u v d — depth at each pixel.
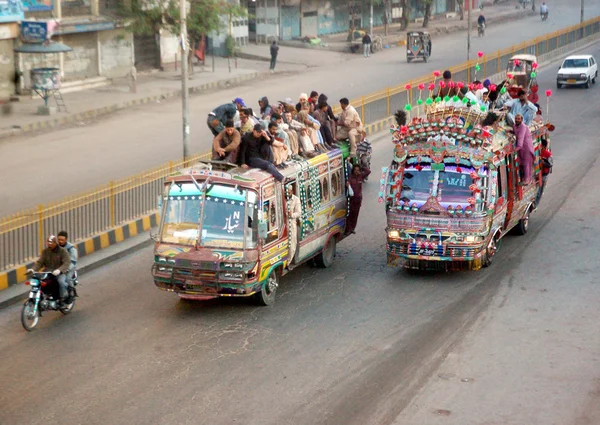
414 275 18.42
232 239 15.88
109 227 20.89
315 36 61.59
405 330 15.34
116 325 15.73
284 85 44.41
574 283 17.61
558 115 37.03
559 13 85.12
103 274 18.75
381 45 59.41
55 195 24.11
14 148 30.39
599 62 52.41
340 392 12.88
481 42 63.25
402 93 36.56
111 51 43.84
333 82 44.91
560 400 12.52
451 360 14.00
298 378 13.39
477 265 18.06
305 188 17.83
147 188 22.27
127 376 13.52
